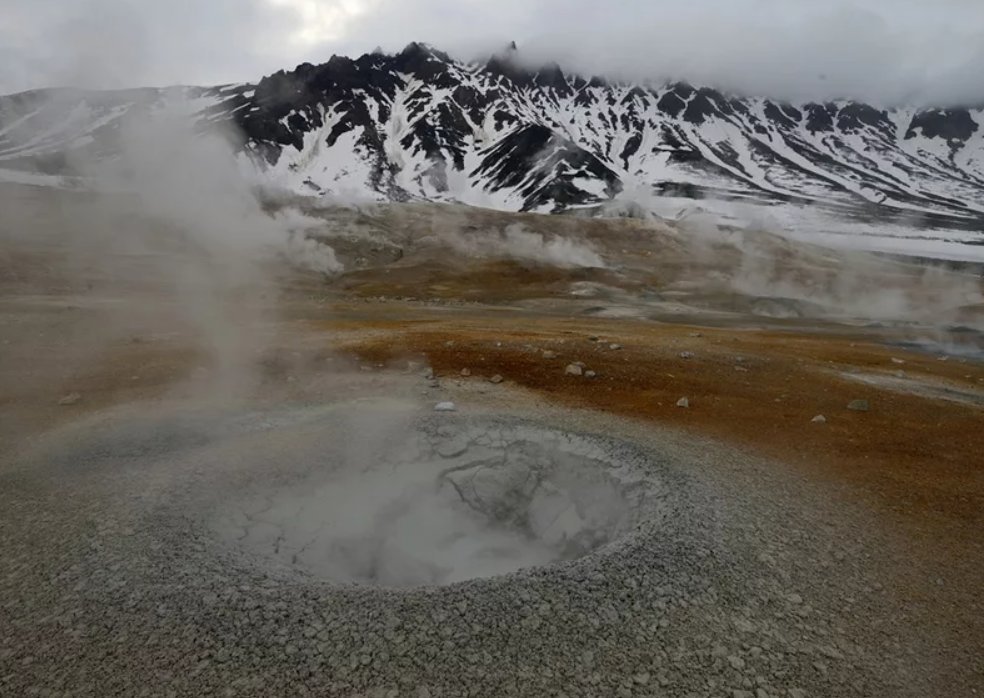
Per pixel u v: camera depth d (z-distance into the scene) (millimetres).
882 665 4797
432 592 5352
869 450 9195
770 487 7664
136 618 4992
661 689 4480
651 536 6297
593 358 14773
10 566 5609
